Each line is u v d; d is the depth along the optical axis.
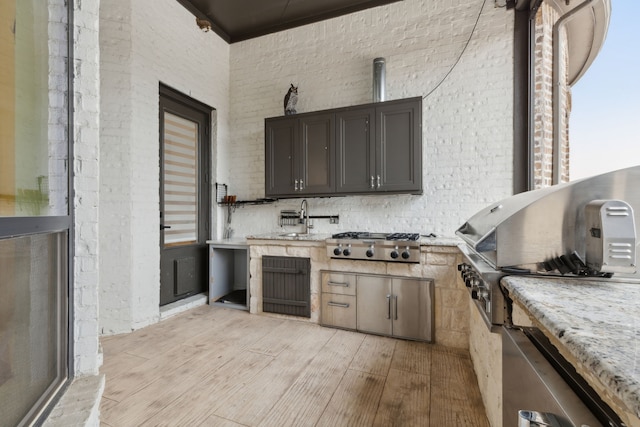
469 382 1.88
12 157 1.00
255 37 3.86
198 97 3.49
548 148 2.63
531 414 0.53
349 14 3.41
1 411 0.91
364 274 2.68
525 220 1.00
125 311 2.66
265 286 3.08
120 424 1.50
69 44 1.28
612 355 0.42
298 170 3.17
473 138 2.92
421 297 2.48
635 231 0.83
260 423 1.52
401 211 3.19
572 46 2.81
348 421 1.54
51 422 1.01
